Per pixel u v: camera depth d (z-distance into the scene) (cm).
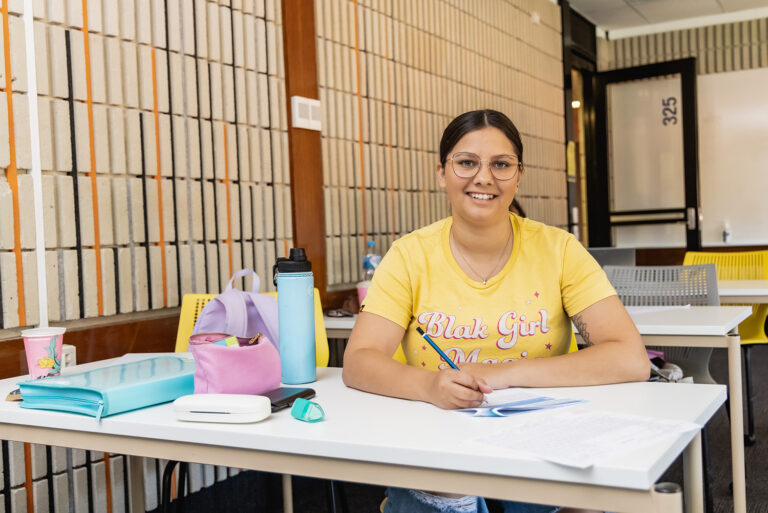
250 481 303
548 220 609
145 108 262
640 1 683
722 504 264
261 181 318
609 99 760
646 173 746
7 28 217
